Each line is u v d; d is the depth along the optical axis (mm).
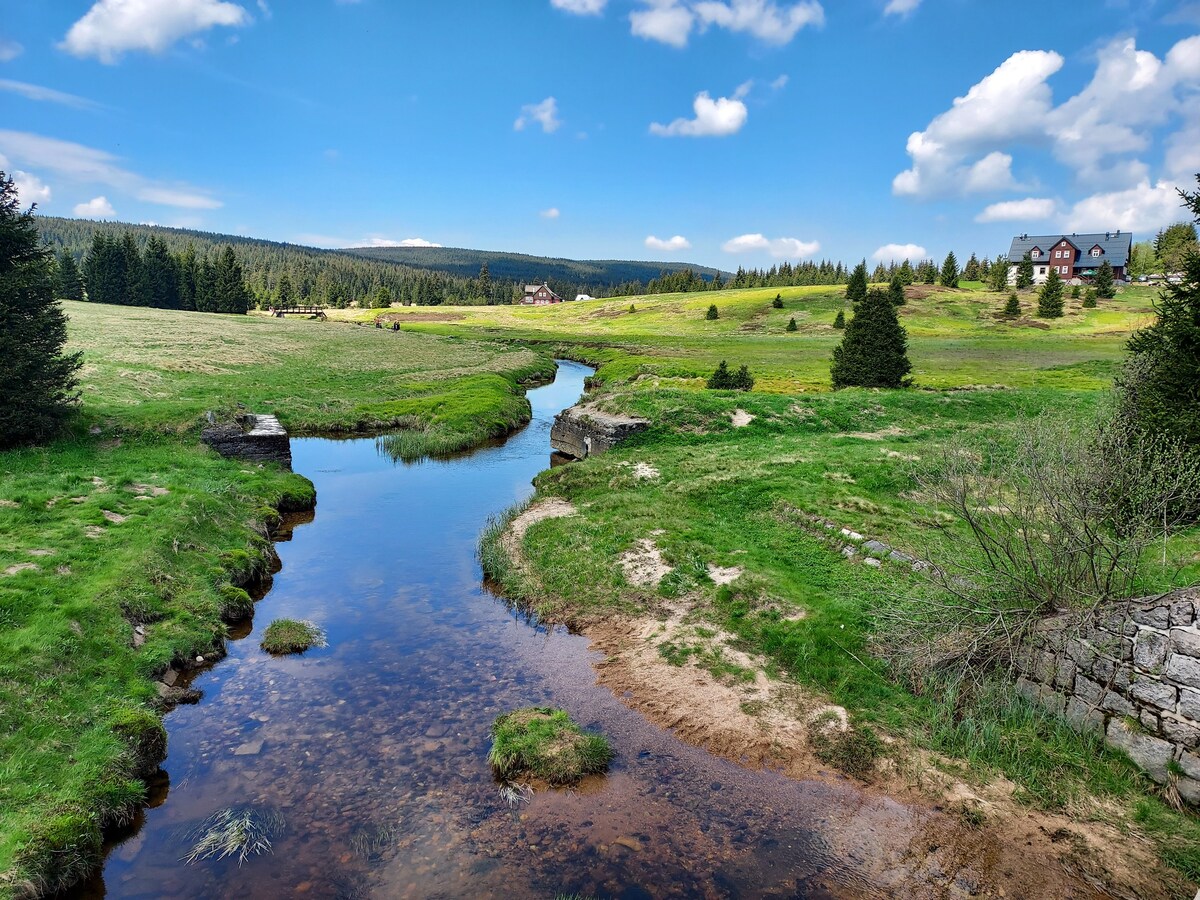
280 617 16078
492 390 48188
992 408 33281
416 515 24250
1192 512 14055
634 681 13094
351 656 14164
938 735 10875
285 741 11211
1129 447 13250
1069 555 10883
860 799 9930
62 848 8250
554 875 8477
